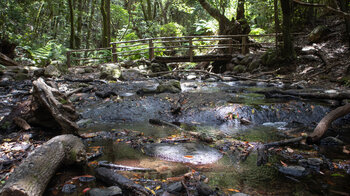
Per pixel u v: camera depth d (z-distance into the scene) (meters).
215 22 16.06
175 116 4.55
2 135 3.61
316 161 2.70
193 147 3.14
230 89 6.69
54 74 7.91
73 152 2.63
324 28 9.82
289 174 2.48
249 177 2.43
